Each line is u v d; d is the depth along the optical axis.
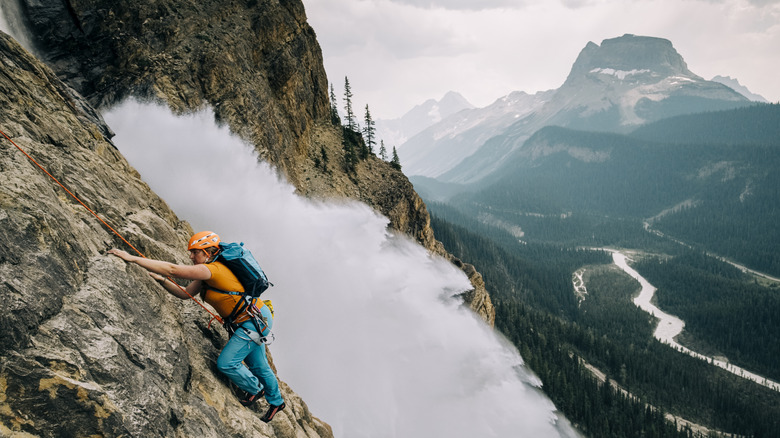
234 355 6.80
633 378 153.00
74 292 5.52
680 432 120.19
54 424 4.53
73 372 4.82
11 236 5.01
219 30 40.00
